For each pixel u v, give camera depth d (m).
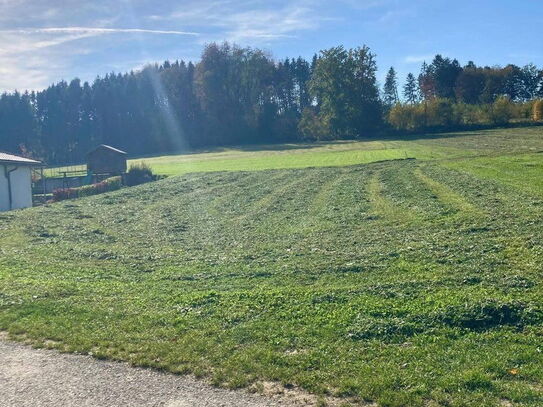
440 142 73.88
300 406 6.00
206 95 117.19
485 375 6.42
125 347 7.87
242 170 54.16
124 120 124.56
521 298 9.16
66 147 126.88
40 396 6.38
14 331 8.77
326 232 19.00
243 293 10.63
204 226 22.47
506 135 76.75
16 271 13.77
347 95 104.31
